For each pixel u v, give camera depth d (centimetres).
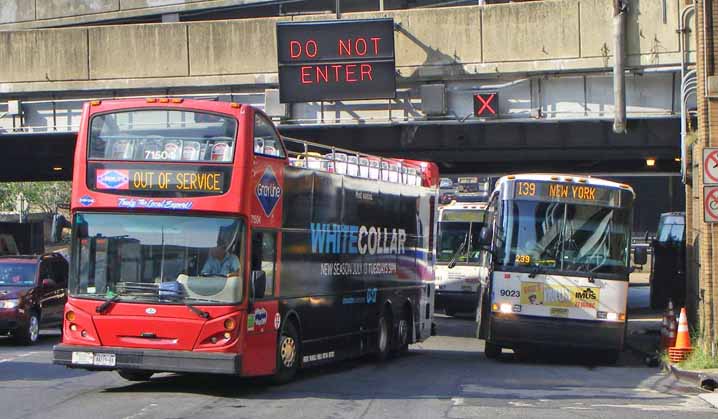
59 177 5250
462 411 1473
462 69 3256
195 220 1582
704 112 2270
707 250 2208
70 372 1961
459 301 4062
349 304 2103
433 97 3288
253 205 1605
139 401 1523
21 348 2545
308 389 1739
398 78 3306
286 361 1778
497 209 2355
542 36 3203
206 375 1928
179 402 1520
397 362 2366
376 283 2273
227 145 1587
